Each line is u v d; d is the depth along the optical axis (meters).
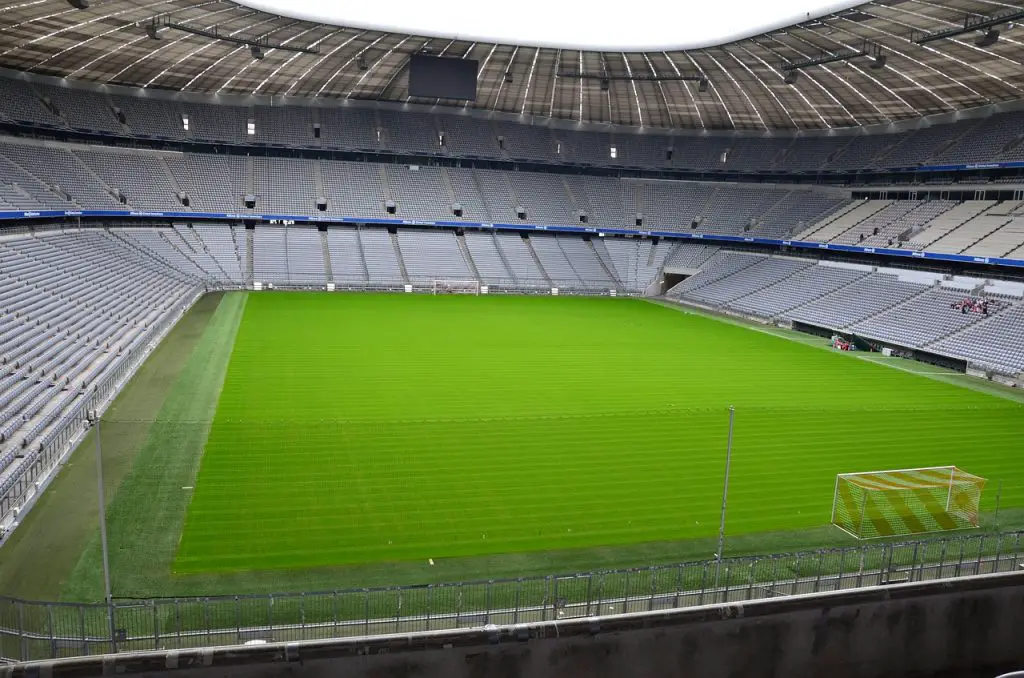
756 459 22.39
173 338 37.72
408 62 58.31
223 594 13.57
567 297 66.75
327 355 35.41
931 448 24.02
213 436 22.53
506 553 15.80
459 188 73.19
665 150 77.50
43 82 58.53
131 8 41.22
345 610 12.92
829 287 55.00
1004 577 8.92
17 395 22.42
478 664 7.53
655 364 36.91
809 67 51.72
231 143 67.19
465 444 22.72
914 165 58.69
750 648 8.18
